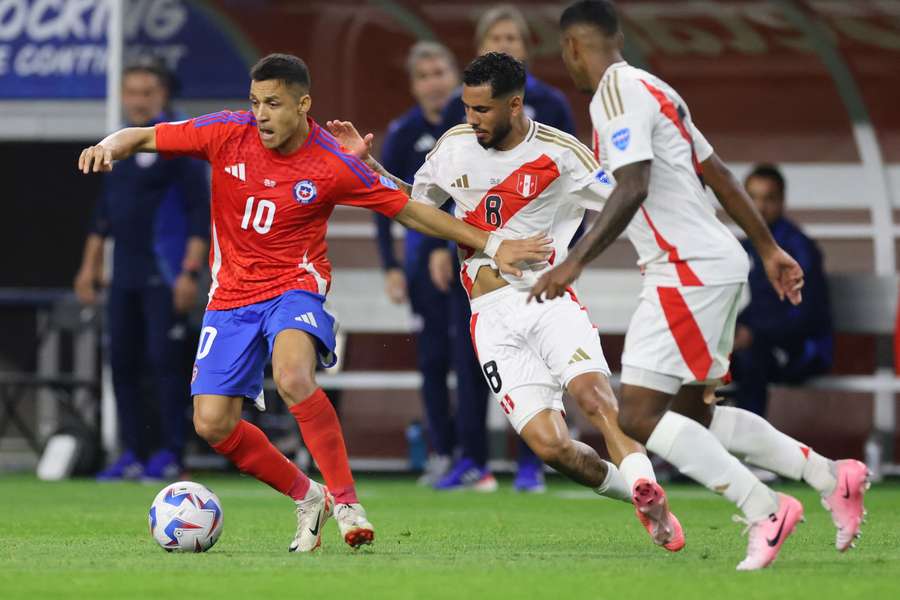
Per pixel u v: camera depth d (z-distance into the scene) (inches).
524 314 972.6
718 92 2148.1
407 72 2151.8
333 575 733.9
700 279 776.9
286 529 1095.6
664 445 770.2
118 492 1620.3
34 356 2150.6
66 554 866.1
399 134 1672.0
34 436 2226.9
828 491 808.3
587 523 1170.0
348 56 2149.4
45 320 2127.2
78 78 1998.0
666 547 867.4
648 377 779.4
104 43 1991.9
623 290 1995.6
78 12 1994.3
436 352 1744.6
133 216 1760.6
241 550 900.6
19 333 2181.3
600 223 757.9
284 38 2135.8
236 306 908.6
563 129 1485.0
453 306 1631.4
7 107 2020.2
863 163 2116.1
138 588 684.1
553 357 957.8
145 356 2003.0
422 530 1086.4
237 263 911.0
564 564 794.8
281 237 904.3
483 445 1669.5
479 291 995.3
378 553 875.4
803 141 2135.8
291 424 1999.3
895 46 2087.8
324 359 916.0
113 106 1977.1
